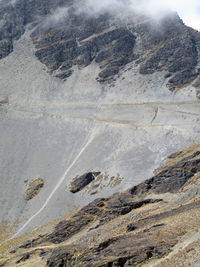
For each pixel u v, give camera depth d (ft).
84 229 255.29
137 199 262.67
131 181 327.26
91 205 276.21
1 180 395.96
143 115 443.32
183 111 435.94
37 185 377.91
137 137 393.29
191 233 129.49
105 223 234.58
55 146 430.61
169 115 426.92
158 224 152.46
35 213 344.28
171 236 134.00
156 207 212.02
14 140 450.30
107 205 268.82
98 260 133.18
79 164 382.22
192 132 372.38
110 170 353.31
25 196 369.71
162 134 383.45
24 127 470.39
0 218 349.41
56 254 157.48
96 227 236.02
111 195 293.23
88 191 338.34
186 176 260.62
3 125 479.00
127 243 139.85
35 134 456.04
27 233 311.68
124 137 401.49
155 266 116.78
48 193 365.20
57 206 332.39
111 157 375.86
